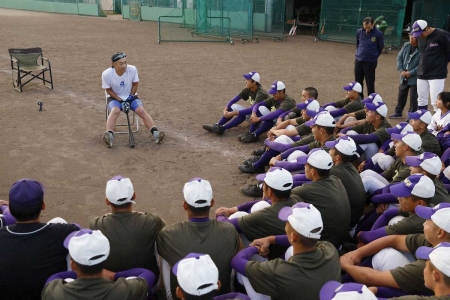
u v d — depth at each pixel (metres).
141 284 3.04
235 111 8.37
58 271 3.35
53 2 38.56
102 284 2.88
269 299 3.39
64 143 7.91
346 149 4.71
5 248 3.24
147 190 6.30
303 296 3.06
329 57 18.09
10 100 10.51
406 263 3.60
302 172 5.46
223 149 7.84
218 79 13.39
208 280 2.65
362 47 10.12
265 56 17.98
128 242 3.59
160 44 20.70
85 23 29.84
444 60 8.41
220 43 21.56
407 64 9.24
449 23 22.55
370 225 4.84
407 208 3.97
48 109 9.91
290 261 3.17
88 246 2.82
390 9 20.89
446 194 4.35
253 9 23.86
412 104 9.38
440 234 3.16
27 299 3.29
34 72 13.45
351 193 4.63
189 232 3.54
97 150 7.64
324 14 23.28
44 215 5.55
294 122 7.29
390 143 6.11
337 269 3.19
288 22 27.02
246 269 3.32
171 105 10.50
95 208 5.77
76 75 13.48
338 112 7.55
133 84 8.09
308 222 3.12
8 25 27.00
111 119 7.72
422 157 4.42
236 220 4.09
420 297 2.79
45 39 21.28
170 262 3.49
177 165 7.14
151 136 8.38
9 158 7.20
